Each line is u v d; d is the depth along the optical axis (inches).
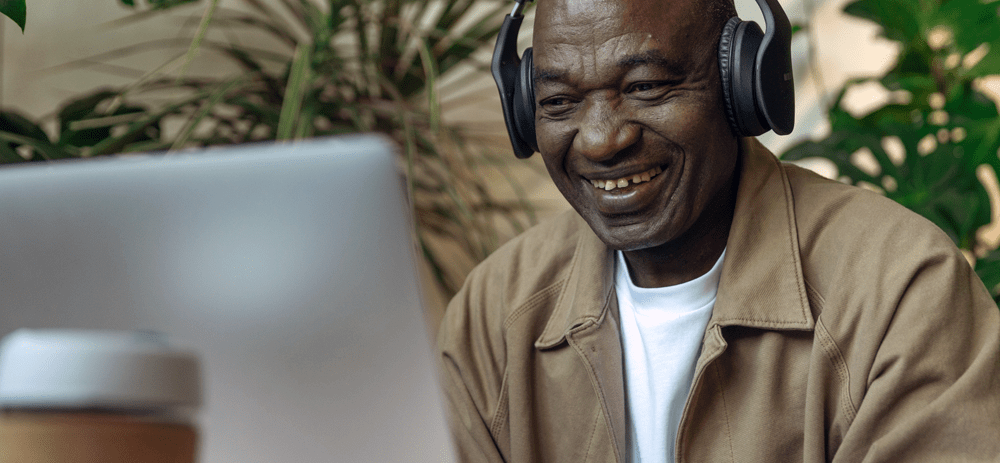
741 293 29.3
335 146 17.8
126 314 17.5
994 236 65.6
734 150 29.4
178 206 17.9
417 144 68.7
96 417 15.7
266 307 17.5
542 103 29.1
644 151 27.7
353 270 17.6
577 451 33.2
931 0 57.3
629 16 26.8
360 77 70.1
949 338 26.1
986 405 24.7
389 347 17.5
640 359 32.6
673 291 31.3
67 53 75.7
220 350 17.5
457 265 76.2
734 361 29.7
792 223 30.2
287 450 17.2
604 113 27.6
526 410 33.6
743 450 29.0
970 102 56.8
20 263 18.0
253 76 65.9
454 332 36.8
